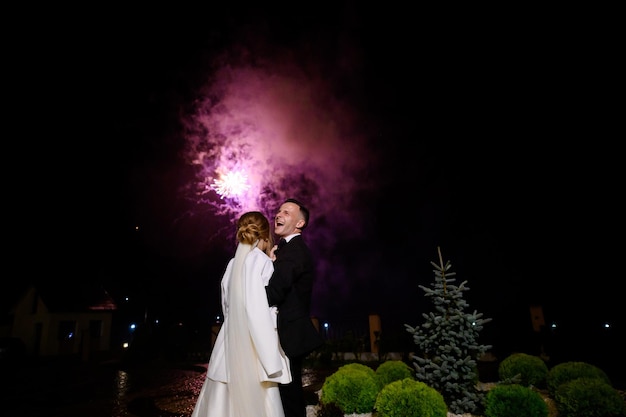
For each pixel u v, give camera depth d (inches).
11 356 716.0
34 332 910.4
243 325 110.0
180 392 347.9
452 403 192.1
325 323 677.9
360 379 202.2
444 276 209.6
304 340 119.5
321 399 207.6
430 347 206.1
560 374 221.3
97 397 344.8
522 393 172.9
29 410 300.0
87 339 757.9
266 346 107.0
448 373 194.7
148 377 475.8
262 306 110.3
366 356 538.9
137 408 286.8
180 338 683.4
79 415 272.2
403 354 503.2
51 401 334.0
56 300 920.9
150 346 656.4
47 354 861.8
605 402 173.9
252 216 126.6
